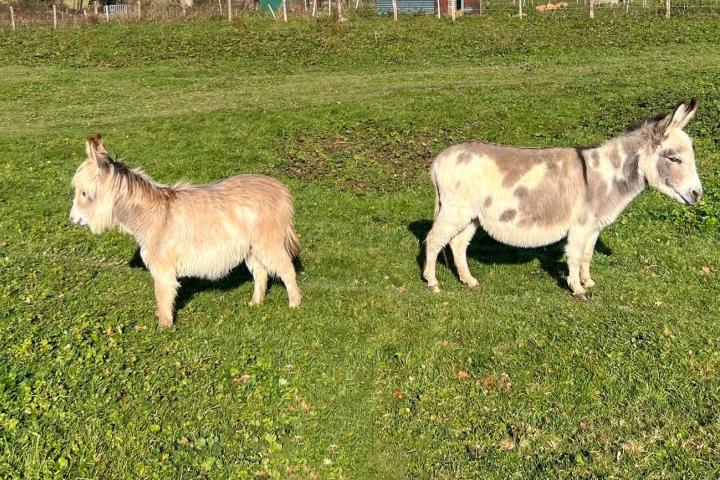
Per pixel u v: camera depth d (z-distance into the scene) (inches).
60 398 223.6
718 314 305.3
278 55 1044.5
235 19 1290.6
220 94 824.3
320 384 243.8
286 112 695.1
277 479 200.7
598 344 266.7
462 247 343.9
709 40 1024.2
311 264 378.9
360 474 205.5
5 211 456.4
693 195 293.3
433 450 213.2
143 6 1497.3
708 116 617.6
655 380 240.5
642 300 320.5
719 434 211.2
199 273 280.7
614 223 421.7
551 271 366.0
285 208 294.2
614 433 215.5
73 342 260.2
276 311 299.7
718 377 241.9
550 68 903.7
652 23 1129.4
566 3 1547.7
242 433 216.4
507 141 607.5
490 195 309.4
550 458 205.6
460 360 259.9
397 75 902.4
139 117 711.1
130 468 197.8
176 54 1055.6
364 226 442.0
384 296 319.3
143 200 269.4
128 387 233.1
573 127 636.1
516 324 286.7
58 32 1182.9
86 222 278.4
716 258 370.6
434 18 1280.8
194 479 195.6
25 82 883.4
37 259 358.0
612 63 918.4
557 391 237.8
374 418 228.4
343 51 1055.6
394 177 535.2
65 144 611.5
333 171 548.1
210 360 255.3
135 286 324.5
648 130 298.4
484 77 858.8
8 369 236.8
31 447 199.2
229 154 590.2
